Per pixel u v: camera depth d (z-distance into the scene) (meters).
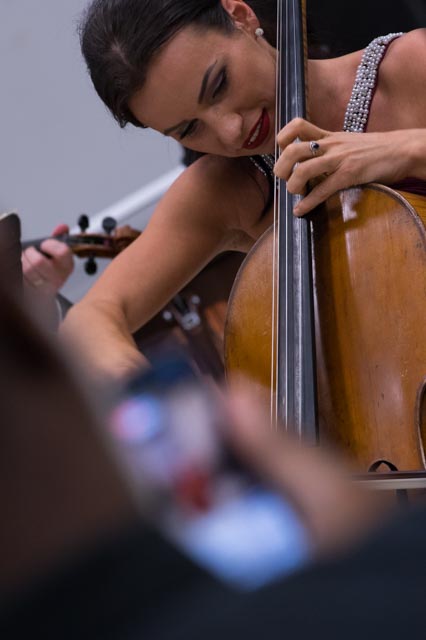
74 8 5.12
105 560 0.57
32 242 3.92
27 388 0.55
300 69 2.61
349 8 3.68
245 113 2.62
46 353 0.56
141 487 0.58
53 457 0.56
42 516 0.56
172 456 0.61
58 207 5.27
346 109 2.72
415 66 2.63
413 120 2.67
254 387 2.58
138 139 5.25
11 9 5.09
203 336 4.07
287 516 0.61
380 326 2.27
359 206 2.38
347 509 0.63
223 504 0.61
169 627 0.56
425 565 0.59
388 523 0.62
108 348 2.74
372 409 2.25
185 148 3.09
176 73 2.56
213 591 0.57
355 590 0.58
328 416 2.34
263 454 0.63
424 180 2.42
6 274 0.58
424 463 2.10
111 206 5.28
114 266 3.01
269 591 0.58
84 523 0.56
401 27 3.73
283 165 2.45
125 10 2.58
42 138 5.23
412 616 0.57
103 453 0.57
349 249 2.37
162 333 4.10
